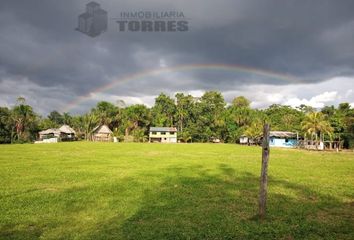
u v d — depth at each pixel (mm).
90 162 30047
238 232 9586
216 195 14969
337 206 13023
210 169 25578
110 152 45281
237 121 117562
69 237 9164
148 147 63469
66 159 32719
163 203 13234
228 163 30969
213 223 10438
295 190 16578
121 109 134375
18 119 89312
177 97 133125
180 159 35281
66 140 112750
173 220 10773
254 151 54375
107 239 8977
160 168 25922
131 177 20516
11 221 10633
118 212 11812
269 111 133750
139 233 9453
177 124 134125
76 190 15922
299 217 11227
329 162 34469
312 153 54344
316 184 18641
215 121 120062
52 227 10062
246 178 20812
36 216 11242
